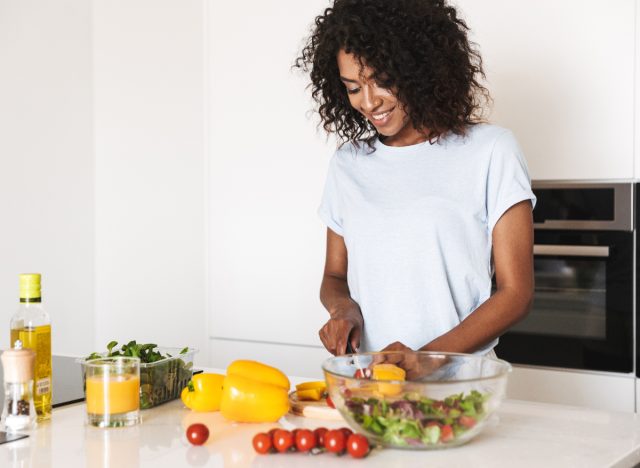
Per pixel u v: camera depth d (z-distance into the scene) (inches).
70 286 131.7
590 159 94.1
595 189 94.2
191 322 124.8
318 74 71.2
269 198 115.3
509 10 97.6
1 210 120.3
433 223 65.0
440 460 43.0
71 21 130.3
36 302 52.1
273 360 116.4
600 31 92.5
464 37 67.6
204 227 122.2
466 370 49.3
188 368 59.0
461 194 65.2
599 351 95.3
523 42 97.0
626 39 91.0
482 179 64.8
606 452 44.2
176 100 125.2
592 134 93.8
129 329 131.8
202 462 42.8
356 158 70.9
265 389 50.1
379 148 69.9
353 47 62.7
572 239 96.1
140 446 45.9
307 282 113.0
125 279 132.0
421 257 65.4
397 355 50.8
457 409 43.9
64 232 130.6
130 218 131.0
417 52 63.7
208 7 119.0
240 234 118.0
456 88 65.1
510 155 64.2
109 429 49.7
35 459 43.5
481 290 65.9
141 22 128.3
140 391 54.4
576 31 93.8
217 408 53.8
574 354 96.8
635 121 91.1
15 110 121.7
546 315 98.4
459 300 65.9
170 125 126.0
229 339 120.0
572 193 95.6
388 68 62.2
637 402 93.4
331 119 73.3
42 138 126.1
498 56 98.5
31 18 123.3
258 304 117.1
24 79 122.9
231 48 117.3
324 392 54.5
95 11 133.5
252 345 118.0
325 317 112.0
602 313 95.0
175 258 126.2
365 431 44.9
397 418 44.0
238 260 118.4
